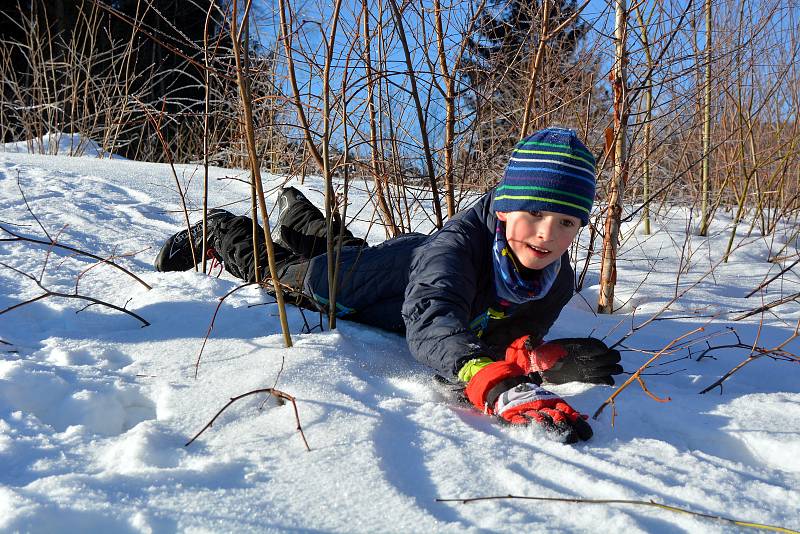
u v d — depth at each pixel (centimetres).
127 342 221
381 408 180
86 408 180
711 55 357
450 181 314
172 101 416
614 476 151
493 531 130
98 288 272
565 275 238
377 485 143
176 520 131
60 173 490
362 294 247
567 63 361
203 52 268
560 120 363
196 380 193
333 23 227
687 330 292
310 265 260
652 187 514
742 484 150
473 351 192
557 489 145
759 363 247
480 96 321
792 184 548
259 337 228
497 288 223
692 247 468
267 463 151
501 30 350
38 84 807
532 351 211
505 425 178
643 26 318
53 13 1171
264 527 129
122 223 379
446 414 178
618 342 258
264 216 210
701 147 485
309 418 170
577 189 206
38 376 185
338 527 130
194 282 278
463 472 150
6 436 160
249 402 179
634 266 423
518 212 209
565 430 167
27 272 280
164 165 596
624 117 313
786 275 404
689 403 197
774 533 130
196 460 154
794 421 184
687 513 135
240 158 628
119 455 155
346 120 252
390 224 316
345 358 212
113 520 131
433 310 204
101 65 1048
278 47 290
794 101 512
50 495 136
